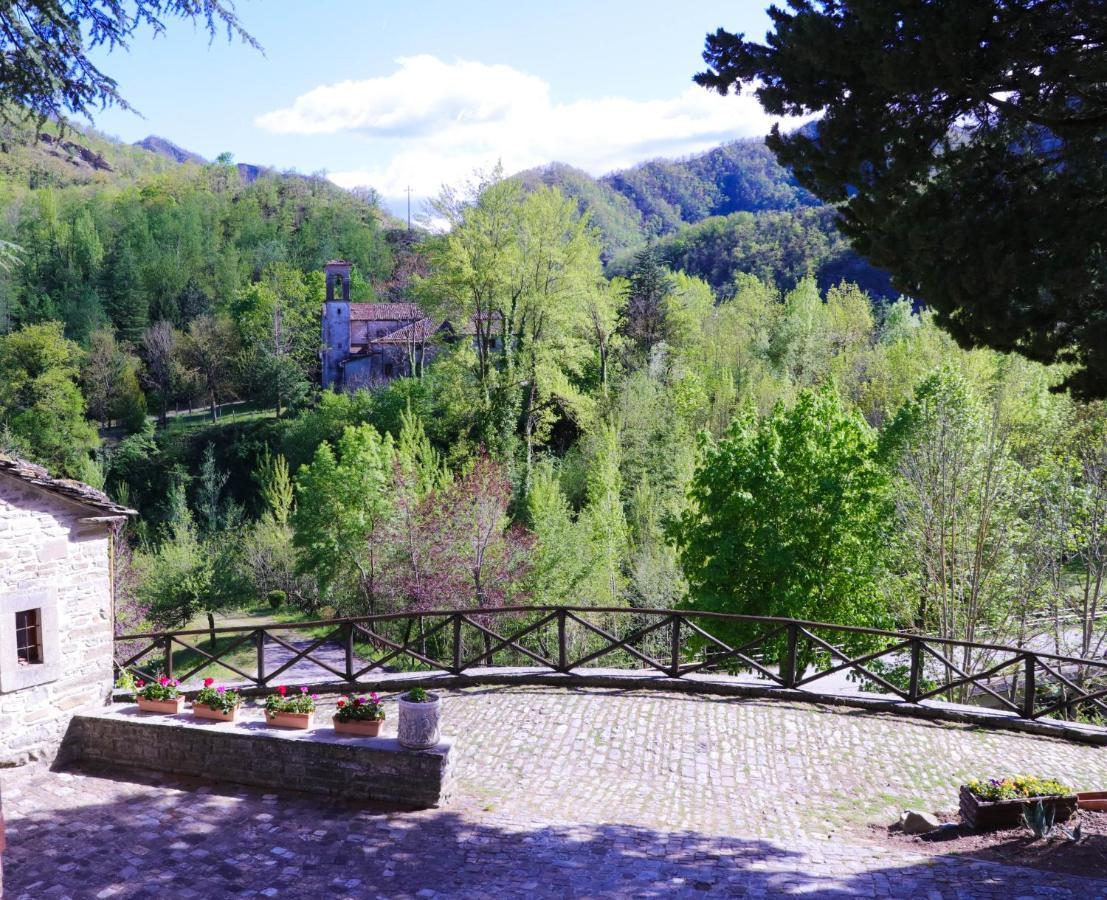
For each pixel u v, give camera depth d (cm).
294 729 950
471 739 1023
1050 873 658
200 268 8406
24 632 1023
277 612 3547
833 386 2317
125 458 5553
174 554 3469
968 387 2158
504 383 4100
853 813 841
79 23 709
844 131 768
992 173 747
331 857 750
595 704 1120
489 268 3922
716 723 1059
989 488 2033
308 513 3222
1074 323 734
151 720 994
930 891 638
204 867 732
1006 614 2070
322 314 7231
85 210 8581
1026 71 698
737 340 5675
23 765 988
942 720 1069
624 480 3981
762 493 2153
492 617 2730
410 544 2866
